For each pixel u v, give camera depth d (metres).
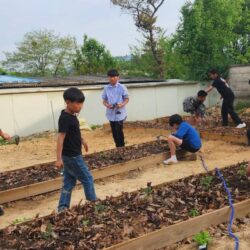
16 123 7.76
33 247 2.27
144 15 14.00
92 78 11.60
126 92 5.09
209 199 2.92
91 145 6.38
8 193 3.53
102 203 2.88
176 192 3.08
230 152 5.13
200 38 10.65
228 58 11.26
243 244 2.38
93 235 2.39
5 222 3.09
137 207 2.80
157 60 14.44
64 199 3.04
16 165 5.29
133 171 4.35
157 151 4.84
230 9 10.65
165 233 2.37
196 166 4.47
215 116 8.56
